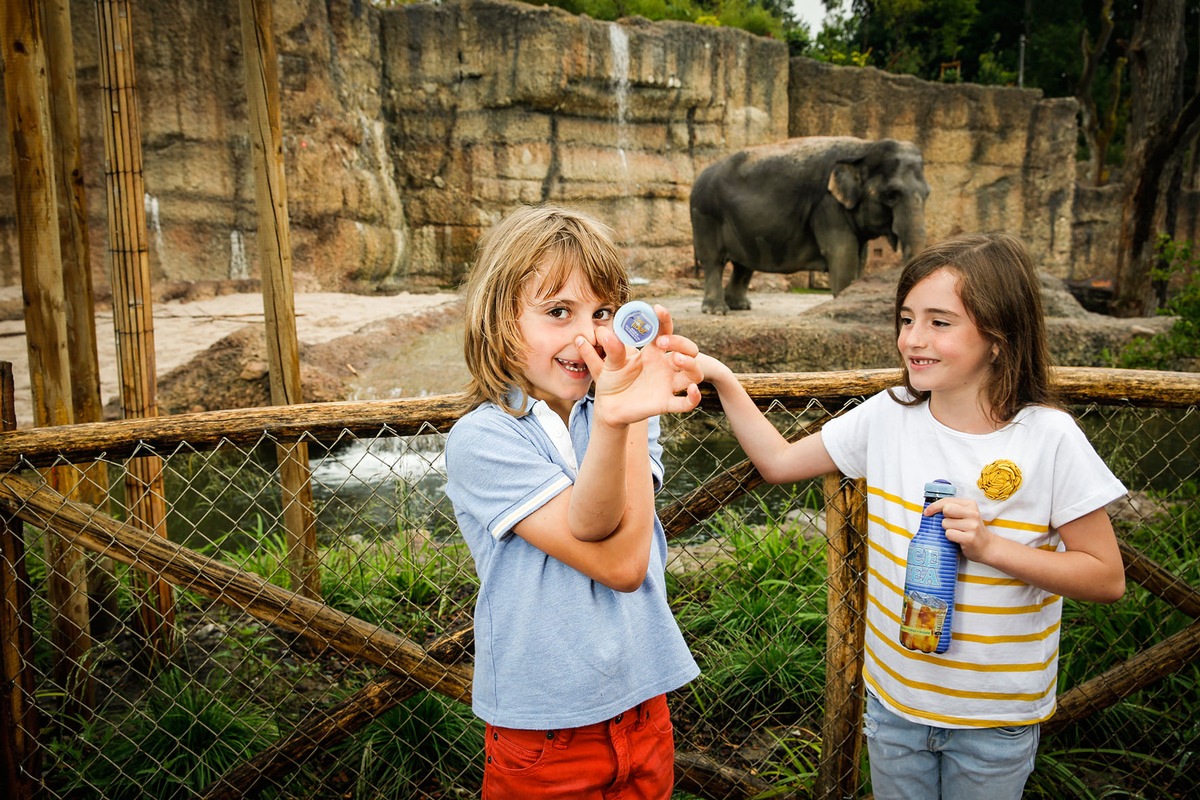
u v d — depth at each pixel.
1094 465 1.85
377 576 4.05
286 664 3.73
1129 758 3.06
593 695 1.66
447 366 10.26
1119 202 24.42
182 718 3.09
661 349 1.42
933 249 1.92
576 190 17.95
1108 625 3.45
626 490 1.60
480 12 16.61
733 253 12.28
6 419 2.46
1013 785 1.98
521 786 1.70
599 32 17.36
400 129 16.97
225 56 14.04
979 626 1.92
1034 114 22.33
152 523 3.52
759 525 5.07
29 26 3.11
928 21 34.09
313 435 2.39
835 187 11.66
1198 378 2.47
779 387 2.45
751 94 20.20
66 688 3.23
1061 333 10.91
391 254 16.53
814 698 3.41
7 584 2.51
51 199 3.19
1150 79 15.40
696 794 2.76
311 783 2.96
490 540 1.71
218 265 14.29
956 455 1.95
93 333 3.85
